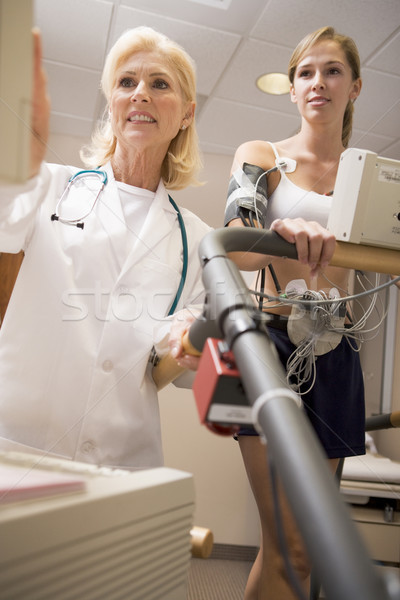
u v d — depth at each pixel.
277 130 1.87
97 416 0.64
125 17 1.60
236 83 1.78
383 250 0.60
